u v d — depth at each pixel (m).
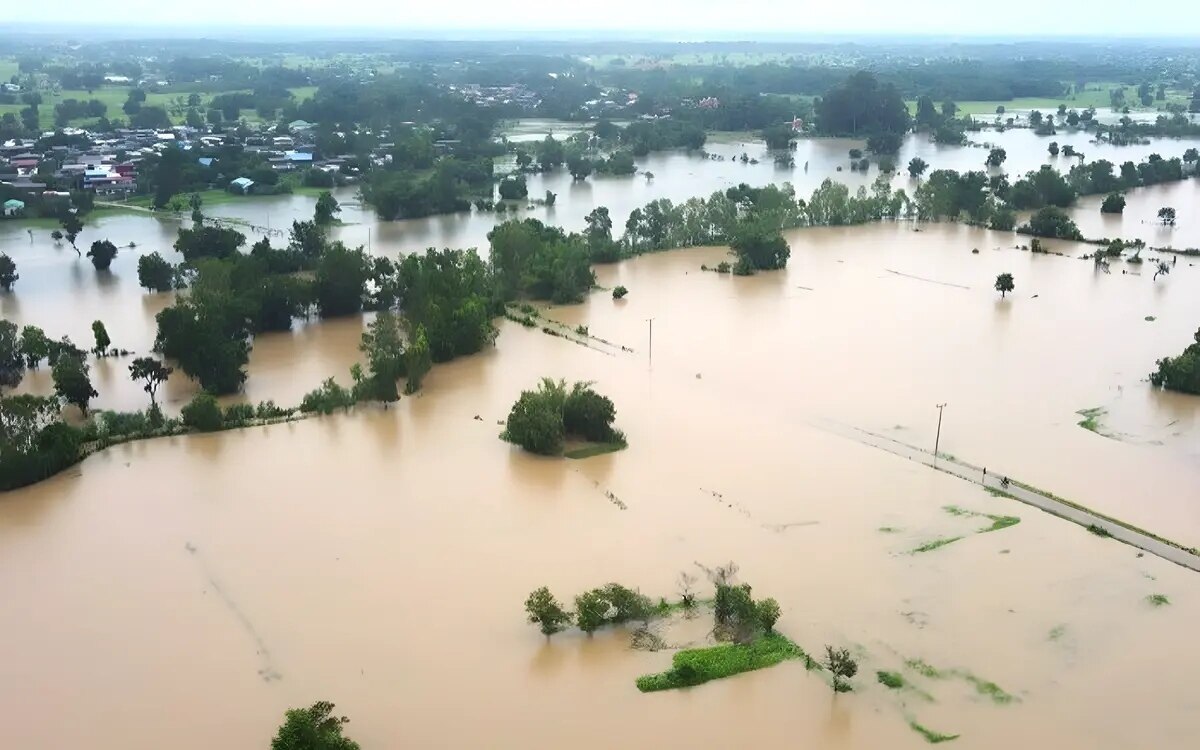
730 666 55.25
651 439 86.00
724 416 91.19
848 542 68.62
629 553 67.00
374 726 50.75
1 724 51.22
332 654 56.56
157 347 107.19
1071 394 96.00
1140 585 63.44
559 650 57.09
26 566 65.75
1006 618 59.94
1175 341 111.38
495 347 112.00
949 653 56.62
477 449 84.19
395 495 75.62
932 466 80.50
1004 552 67.25
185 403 95.12
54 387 94.69
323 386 97.69
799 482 77.69
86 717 51.78
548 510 73.19
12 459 76.69
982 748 49.47
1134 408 92.31
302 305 120.25
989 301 129.00
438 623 59.38
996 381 99.62
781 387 98.50
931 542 68.62
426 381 101.12
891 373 102.19
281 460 82.00
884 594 62.31
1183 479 78.12
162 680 54.56
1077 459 81.69
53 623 59.62
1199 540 69.12
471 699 52.91
